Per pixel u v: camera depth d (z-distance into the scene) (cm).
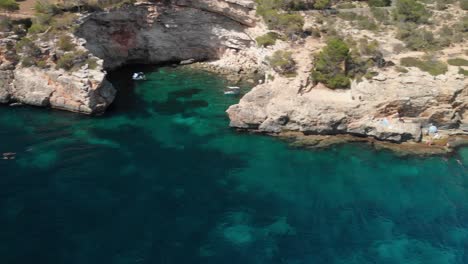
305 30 6731
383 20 7206
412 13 7225
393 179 4816
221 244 3875
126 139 5288
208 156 5078
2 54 5834
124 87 6600
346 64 5812
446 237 4078
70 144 5100
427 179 4822
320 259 3781
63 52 5856
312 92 5684
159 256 3700
